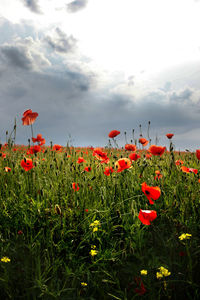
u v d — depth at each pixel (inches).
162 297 66.2
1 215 99.6
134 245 85.6
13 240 88.4
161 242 86.5
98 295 69.6
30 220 98.7
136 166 139.0
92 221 97.0
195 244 82.4
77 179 122.5
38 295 65.9
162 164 149.0
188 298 65.9
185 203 101.9
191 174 126.6
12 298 64.1
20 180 125.8
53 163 141.8
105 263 81.0
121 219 102.0
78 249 87.0
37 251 80.0
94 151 128.5
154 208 108.2
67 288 68.1
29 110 115.0
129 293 68.9
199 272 72.8
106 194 117.4
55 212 100.7
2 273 70.4
